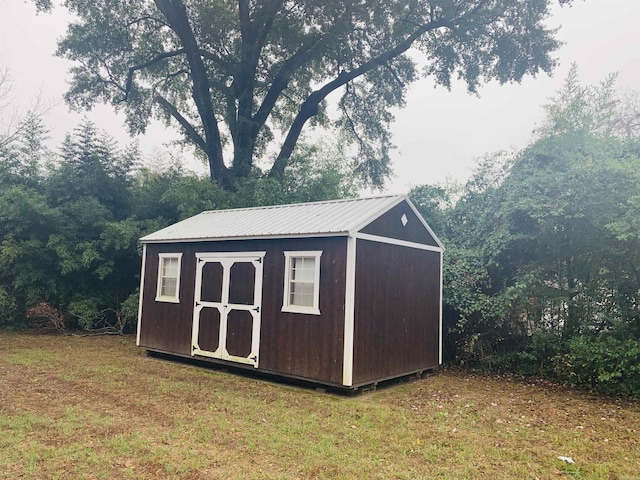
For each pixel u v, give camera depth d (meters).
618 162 8.88
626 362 7.94
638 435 6.04
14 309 13.77
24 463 4.37
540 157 10.80
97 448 4.78
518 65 18.06
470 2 17.44
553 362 9.40
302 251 8.17
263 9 17.41
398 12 17.97
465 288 10.62
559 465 4.82
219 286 9.43
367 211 8.38
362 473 4.38
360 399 7.43
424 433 5.72
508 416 6.81
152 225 14.63
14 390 7.12
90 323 13.84
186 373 8.95
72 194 14.69
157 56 19.47
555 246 9.59
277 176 16.84
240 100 18.45
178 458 4.57
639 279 8.68
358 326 7.63
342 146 20.95
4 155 14.97
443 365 11.02
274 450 4.89
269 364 8.38
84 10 18.64
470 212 11.86
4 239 13.74
